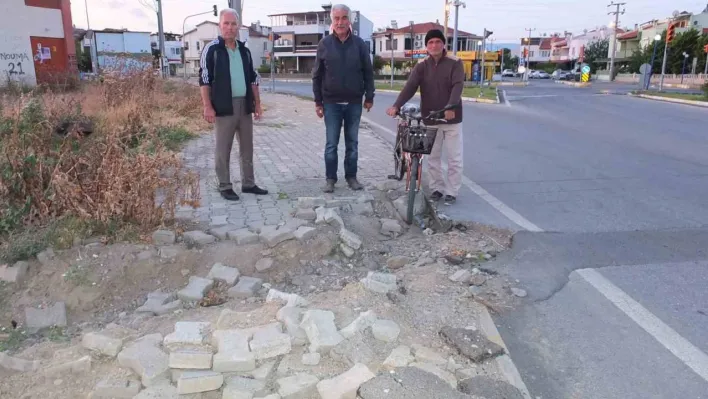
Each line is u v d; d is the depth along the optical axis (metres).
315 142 11.18
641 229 5.54
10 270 4.07
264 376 2.95
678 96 26.70
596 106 21.77
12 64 19.92
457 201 6.66
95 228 4.61
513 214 6.08
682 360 3.29
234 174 7.62
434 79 6.13
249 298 4.04
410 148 5.37
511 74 91.81
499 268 4.55
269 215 5.45
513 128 13.99
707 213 6.09
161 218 4.82
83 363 3.13
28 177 4.95
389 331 3.28
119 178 4.68
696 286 4.23
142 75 14.08
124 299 4.05
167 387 2.90
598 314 3.83
